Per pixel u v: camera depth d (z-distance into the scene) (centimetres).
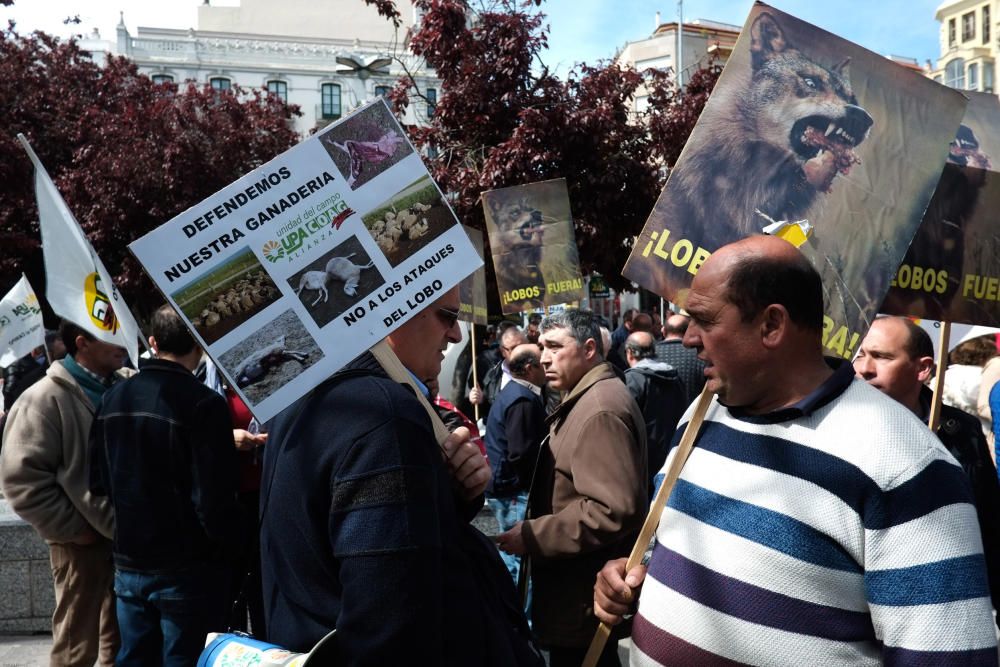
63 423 362
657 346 690
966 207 245
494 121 1213
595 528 274
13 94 2038
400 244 182
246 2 4341
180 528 308
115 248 1947
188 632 309
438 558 156
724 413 180
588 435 285
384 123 184
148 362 324
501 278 704
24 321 600
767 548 157
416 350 194
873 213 206
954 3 4722
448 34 1208
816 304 169
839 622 153
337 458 158
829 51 210
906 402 276
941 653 141
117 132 1880
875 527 149
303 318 174
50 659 390
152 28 3562
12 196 1898
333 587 162
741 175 206
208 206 171
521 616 190
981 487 265
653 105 1312
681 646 167
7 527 466
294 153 176
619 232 1252
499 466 460
